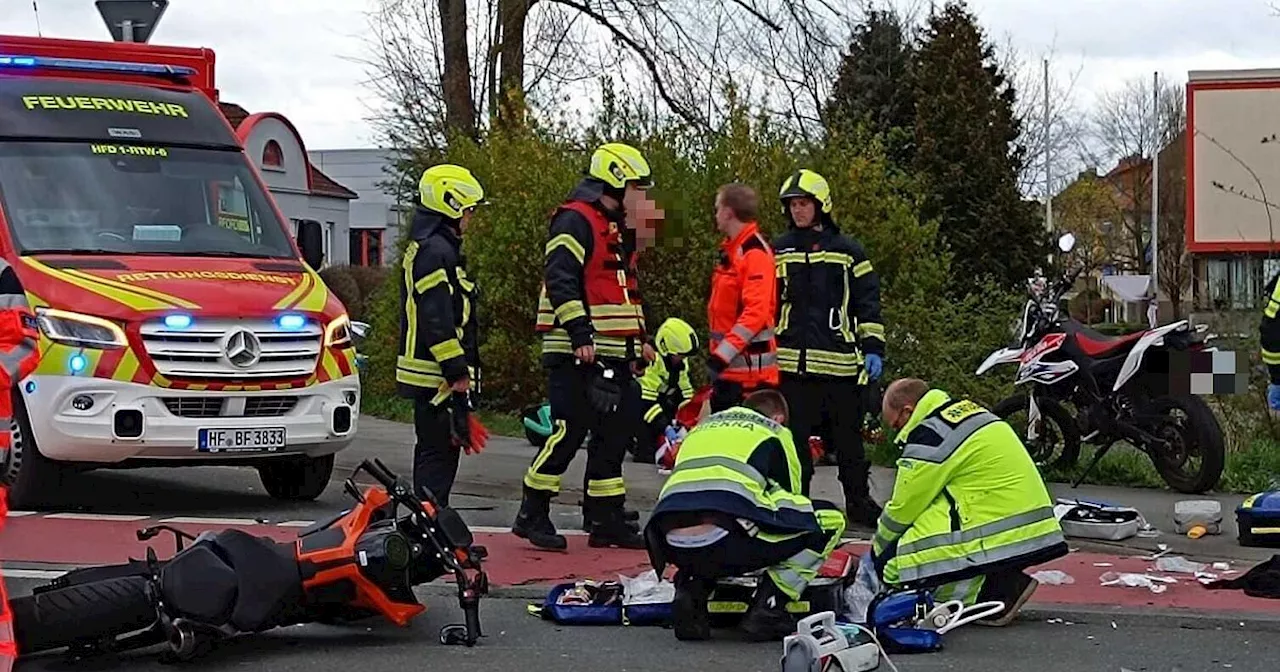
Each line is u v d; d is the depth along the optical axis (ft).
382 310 59.67
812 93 67.51
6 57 36.27
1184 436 35.53
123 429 31.40
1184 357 35.32
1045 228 130.82
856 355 31.42
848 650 20.42
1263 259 58.18
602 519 29.94
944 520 23.62
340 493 37.63
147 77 38.04
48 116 35.65
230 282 33.22
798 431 31.30
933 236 53.01
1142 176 185.26
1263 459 38.65
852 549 29.48
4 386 18.28
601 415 29.43
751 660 21.93
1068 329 37.19
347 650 22.34
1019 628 24.09
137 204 35.04
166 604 20.85
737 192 29.55
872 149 52.80
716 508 22.27
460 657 22.00
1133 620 24.50
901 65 122.21
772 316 29.27
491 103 69.26
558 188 50.47
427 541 22.89
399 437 48.11
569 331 28.50
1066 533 30.48
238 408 32.40
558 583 26.68
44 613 20.27
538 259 50.65
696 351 39.81
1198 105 130.21
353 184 158.71
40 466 32.50
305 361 33.27
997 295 54.34
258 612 21.31
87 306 31.68
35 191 34.24
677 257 48.91
